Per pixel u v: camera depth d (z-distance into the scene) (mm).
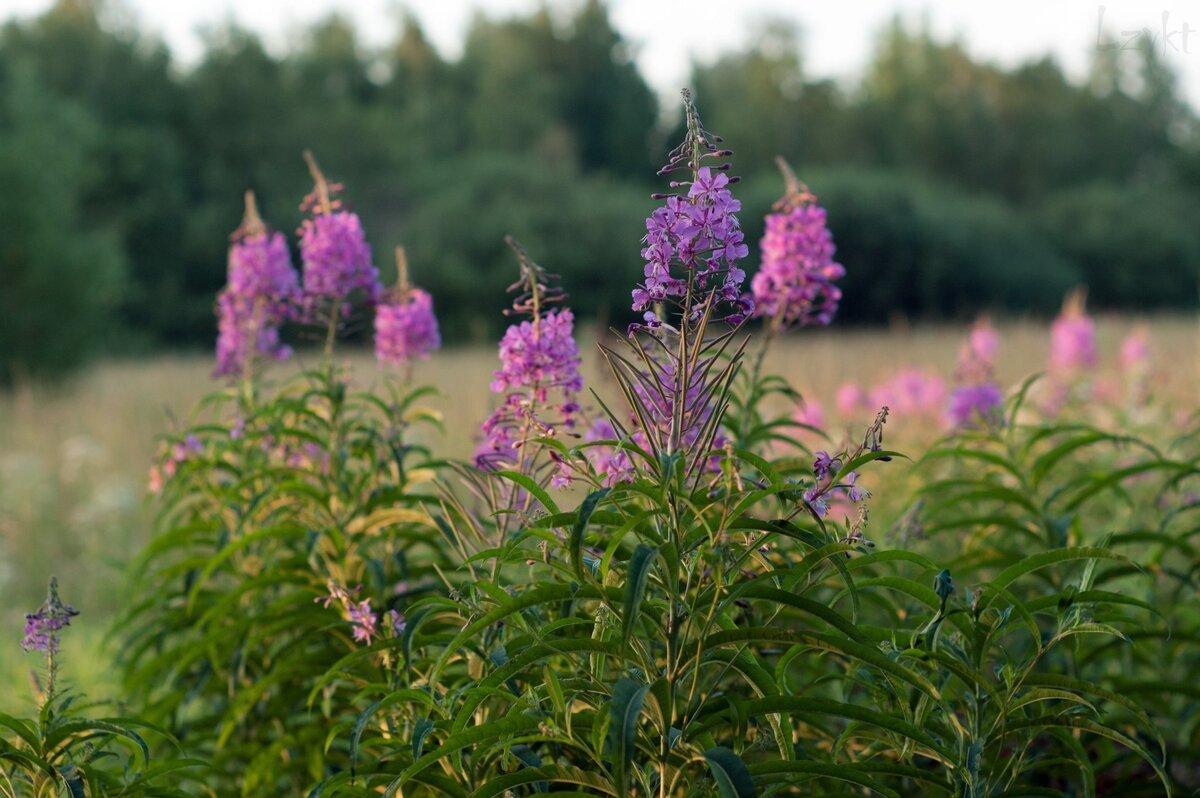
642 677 2707
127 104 49281
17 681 6598
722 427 4043
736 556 2799
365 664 3795
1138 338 10492
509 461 3477
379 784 3414
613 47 86562
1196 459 4457
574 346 3357
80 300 25016
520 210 49344
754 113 77062
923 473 6359
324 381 4496
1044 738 4320
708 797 2695
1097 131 77312
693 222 2461
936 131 75562
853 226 51000
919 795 3814
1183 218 64875
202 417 14016
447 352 27500
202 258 47469
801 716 3590
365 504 4250
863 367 18562
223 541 4570
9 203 24062
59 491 12305
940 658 2785
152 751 4516
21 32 50438
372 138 54312
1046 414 8016
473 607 3045
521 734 2719
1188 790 4141
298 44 81750
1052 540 3971
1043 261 56938
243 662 4266
